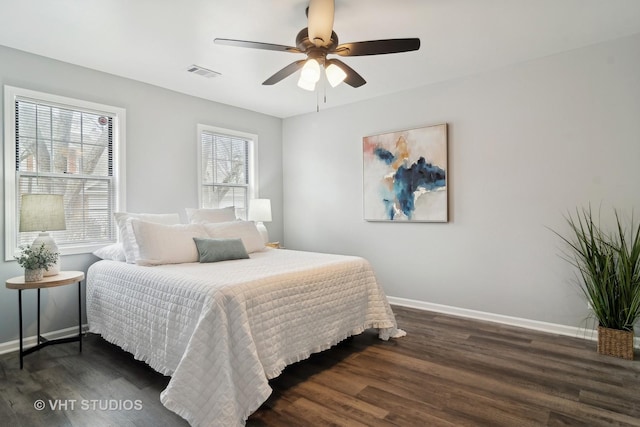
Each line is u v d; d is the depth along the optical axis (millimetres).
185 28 2635
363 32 2709
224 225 3523
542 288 3283
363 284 3037
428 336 3164
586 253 2900
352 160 4562
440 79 3764
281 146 5305
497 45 2979
